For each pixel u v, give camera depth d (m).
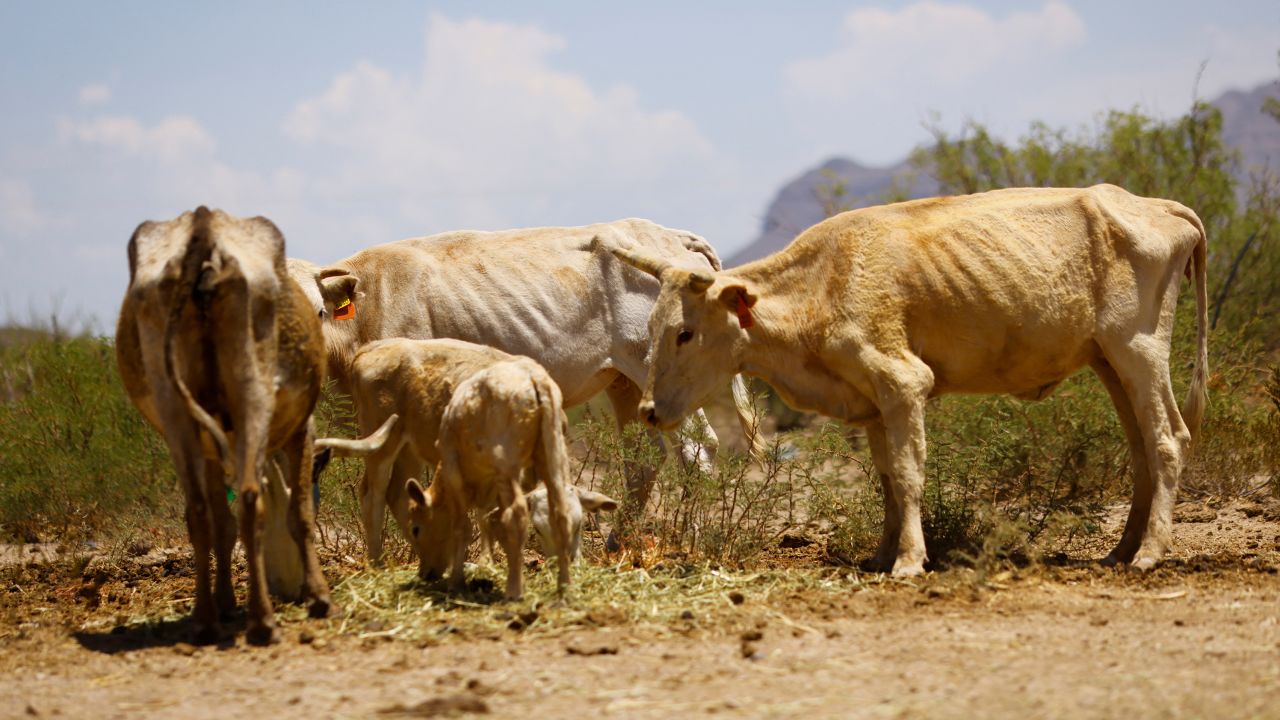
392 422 8.92
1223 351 15.41
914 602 8.15
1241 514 12.41
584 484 12.09
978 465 11.22
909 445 9.41
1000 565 9.48
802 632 7.29
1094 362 10.27
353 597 8.61
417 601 8.35
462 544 8.51
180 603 9.10
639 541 10.23
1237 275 20.56
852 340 9.59
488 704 5.86
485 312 11.88
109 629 8.41
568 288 12.01
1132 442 10.23
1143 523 10.06
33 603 9.75
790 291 9.99
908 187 24.09
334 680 6.53
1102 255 9.80
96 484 13.58
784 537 11.52
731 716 5.56
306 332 7.98
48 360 16.09
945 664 6.40
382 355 9.68
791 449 11.49
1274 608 7.80
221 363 7.43
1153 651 6.61
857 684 6.04
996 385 10.08
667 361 9.93
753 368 10.05
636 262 10.24
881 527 10.71
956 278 9.61
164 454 13.70
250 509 7.40
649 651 6.91
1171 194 21.66
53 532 13.88
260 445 7.46
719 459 11.03
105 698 6.43
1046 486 12.41
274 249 7.78
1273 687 5.79
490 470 8.23
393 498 9.88
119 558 11.86
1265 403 14.87
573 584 8.52
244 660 7.14
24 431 14.73
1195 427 10.34
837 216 10.12
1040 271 9.68
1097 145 22.58
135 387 8.00
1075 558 10.35
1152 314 9.87
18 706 6.33
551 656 6.86
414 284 11.90
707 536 10.23
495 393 8.02
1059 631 7.19
